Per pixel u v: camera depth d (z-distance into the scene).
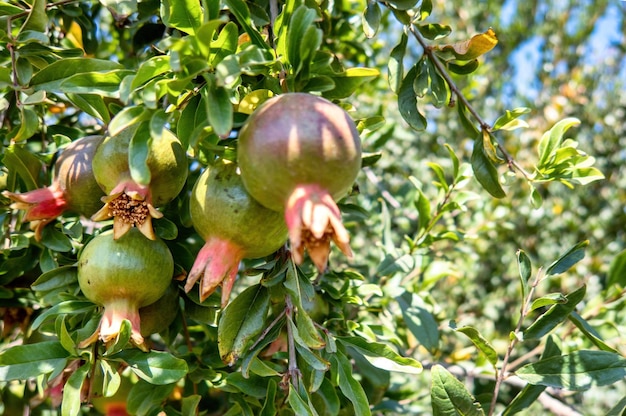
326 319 2.06
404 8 1.89
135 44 2.54
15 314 2.36
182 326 2.04
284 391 1.73
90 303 1.74
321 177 1.25
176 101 1.49
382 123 1.81
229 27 1.43
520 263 2.00
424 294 2.95
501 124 1.94
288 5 1.55
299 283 1.61
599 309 2.68
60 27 2.68
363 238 4.09
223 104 1.32
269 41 1.75
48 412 2.64
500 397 3.69
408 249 2.71
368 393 2.55
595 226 6.22
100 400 2.05
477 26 7.17
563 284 5.62
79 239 1.91
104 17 3.32
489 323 5.44
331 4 2.73
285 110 1.28
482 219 3.95
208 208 1.43
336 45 2.94
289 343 1.57
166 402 2.08
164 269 1.63
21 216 2.25
